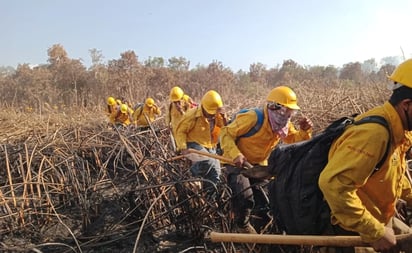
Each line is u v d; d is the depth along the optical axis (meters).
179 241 4.30
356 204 1.97
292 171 2.32
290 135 4.04
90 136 7.38
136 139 6.61
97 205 4.90
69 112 15.20
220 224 4.19
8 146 6.48
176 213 4.43
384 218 2.26
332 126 2.19
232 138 3.83
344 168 1.94
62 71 25.84
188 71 26.30
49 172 5.50
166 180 4.70
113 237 4.39
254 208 3.96
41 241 4.35
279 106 3.63
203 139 5.21
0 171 5.99
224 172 4.91
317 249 3.38
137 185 4.91
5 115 12.18
